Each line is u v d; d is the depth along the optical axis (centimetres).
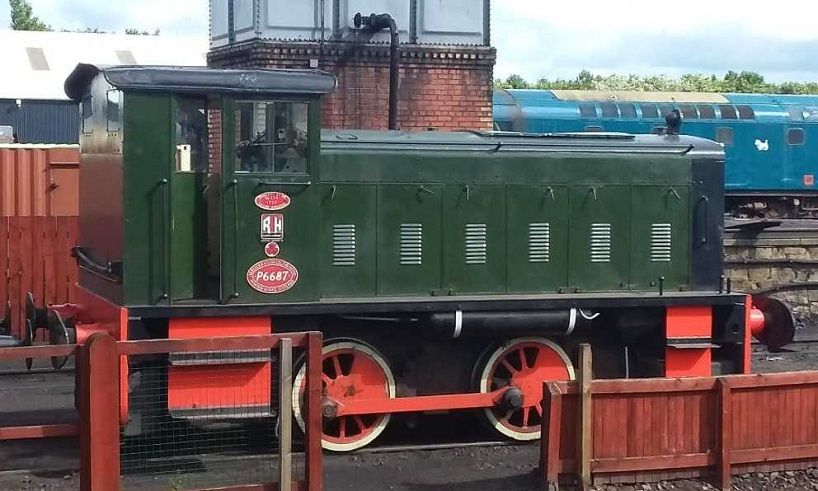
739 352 818
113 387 555
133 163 687
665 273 834
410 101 1280
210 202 718
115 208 709
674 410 662
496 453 753
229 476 665
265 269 707
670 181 835
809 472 688
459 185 786
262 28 1248
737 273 1420
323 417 716
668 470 662
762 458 675
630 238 827
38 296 1192
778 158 2591
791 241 1435
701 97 2631
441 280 784
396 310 739
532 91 2553
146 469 679
